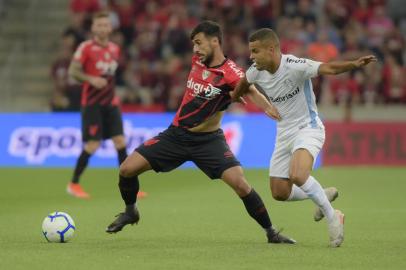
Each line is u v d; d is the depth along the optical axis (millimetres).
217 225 35750
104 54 47875
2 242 30141
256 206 29625
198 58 29812
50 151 71188
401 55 82812
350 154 70000
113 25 86938
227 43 83938
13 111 85500
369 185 55344
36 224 35875
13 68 89500
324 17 89125
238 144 70250
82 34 83000
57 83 80688
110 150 70375
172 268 24750
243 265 25297
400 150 69812
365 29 86812
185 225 35750
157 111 79312
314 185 28797
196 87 29688
